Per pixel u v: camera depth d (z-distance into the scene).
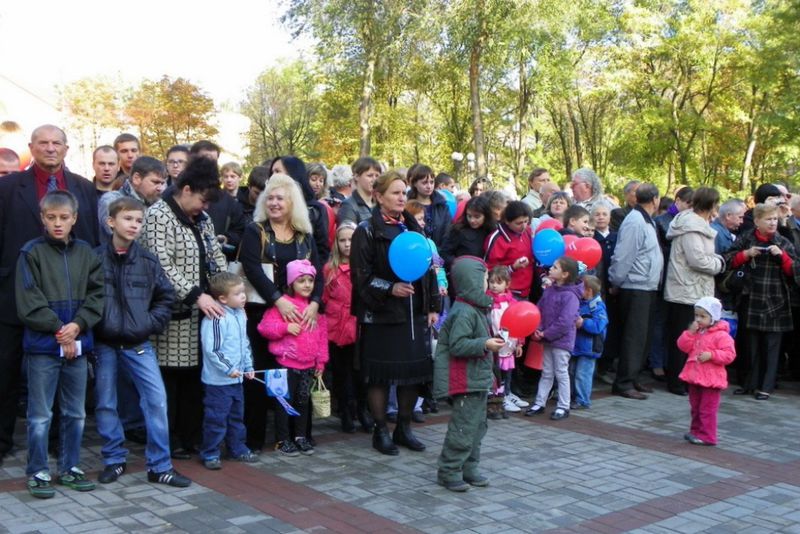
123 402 5.73
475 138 28.94
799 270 7.88
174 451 5.43
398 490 4.82
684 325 8.06
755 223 8.15
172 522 4.12
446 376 4.83
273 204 5.50
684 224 8.02
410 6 27.84
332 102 34.72
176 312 5.13
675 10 30.55
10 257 5.02
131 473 5.02
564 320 6.87
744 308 8.18
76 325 4.48
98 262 4.68
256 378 5.40
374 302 5.50
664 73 31.59
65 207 4.48
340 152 35.81
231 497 4.59
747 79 28.64
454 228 7.15
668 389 8.40
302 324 5.50
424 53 29.33
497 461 5.56
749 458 5.82
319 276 5.72
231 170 7.70
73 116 36.00
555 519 4.37
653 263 7.95
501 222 7.34
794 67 25.62
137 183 5.44
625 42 30.91
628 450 5.95
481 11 26.94
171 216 5.12
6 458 5.29
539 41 28.05
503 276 6.60
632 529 4.25
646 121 29.81
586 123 37.91
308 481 4.96
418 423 6.70
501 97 34.06
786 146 26.88
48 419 4.54
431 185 7.11
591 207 8.47
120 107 36.56
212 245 5.39
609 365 9.28
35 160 5.21
